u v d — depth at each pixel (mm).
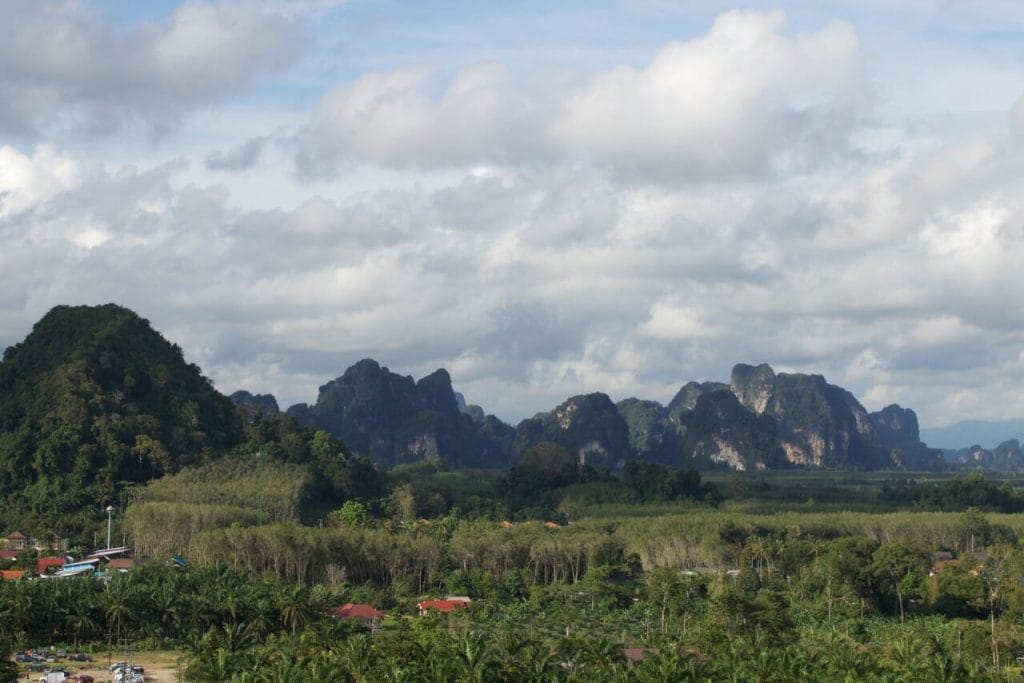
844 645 188625
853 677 155625
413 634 183750
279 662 163875
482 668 153125
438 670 151125
